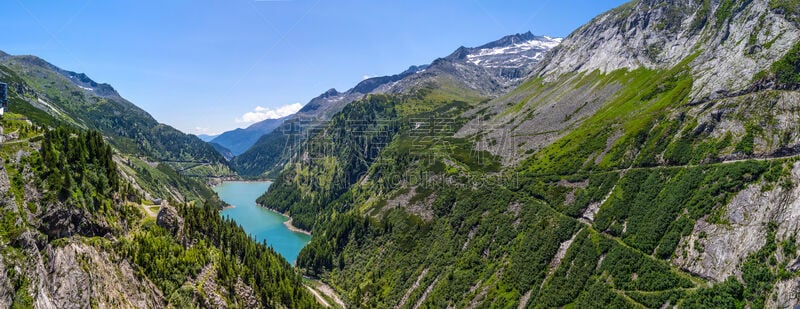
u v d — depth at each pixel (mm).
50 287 75750
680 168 153000
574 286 138500
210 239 131625
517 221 183625
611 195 164625
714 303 107000
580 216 168750
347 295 196125
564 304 135375
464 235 194750
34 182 86062
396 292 188375
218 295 112250
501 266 165750
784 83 157375
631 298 123438
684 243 125875
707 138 156625
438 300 167250
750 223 115688
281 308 133375
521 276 154250
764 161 129250
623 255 135875
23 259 71125
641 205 149875
